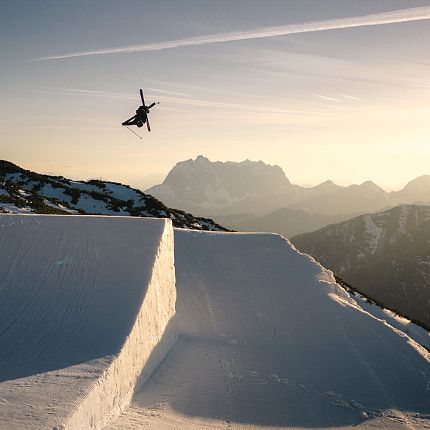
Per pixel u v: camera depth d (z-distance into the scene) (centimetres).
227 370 1588
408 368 1683
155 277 1546
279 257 2659
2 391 891
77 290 1412
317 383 1559
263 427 1230
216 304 2181
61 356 1106
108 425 967
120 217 1820
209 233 2878
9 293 1383
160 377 1432
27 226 1670
